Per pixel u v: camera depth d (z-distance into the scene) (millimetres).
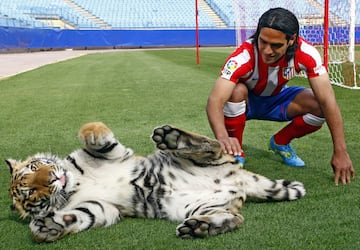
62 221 2777
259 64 3771
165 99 8625
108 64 19703
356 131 5547
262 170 4184
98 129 3104
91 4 43531
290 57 3650
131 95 9344
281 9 3453
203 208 2977
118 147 3205
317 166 4258
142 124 6363
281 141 4301
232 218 2775
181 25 42219
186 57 23641
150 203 3109
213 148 3059
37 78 13852
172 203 3074
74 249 2629
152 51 33219
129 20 42656
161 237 2742
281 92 4211
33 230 2723
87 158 3211
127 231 2861
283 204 3254
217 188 3129
